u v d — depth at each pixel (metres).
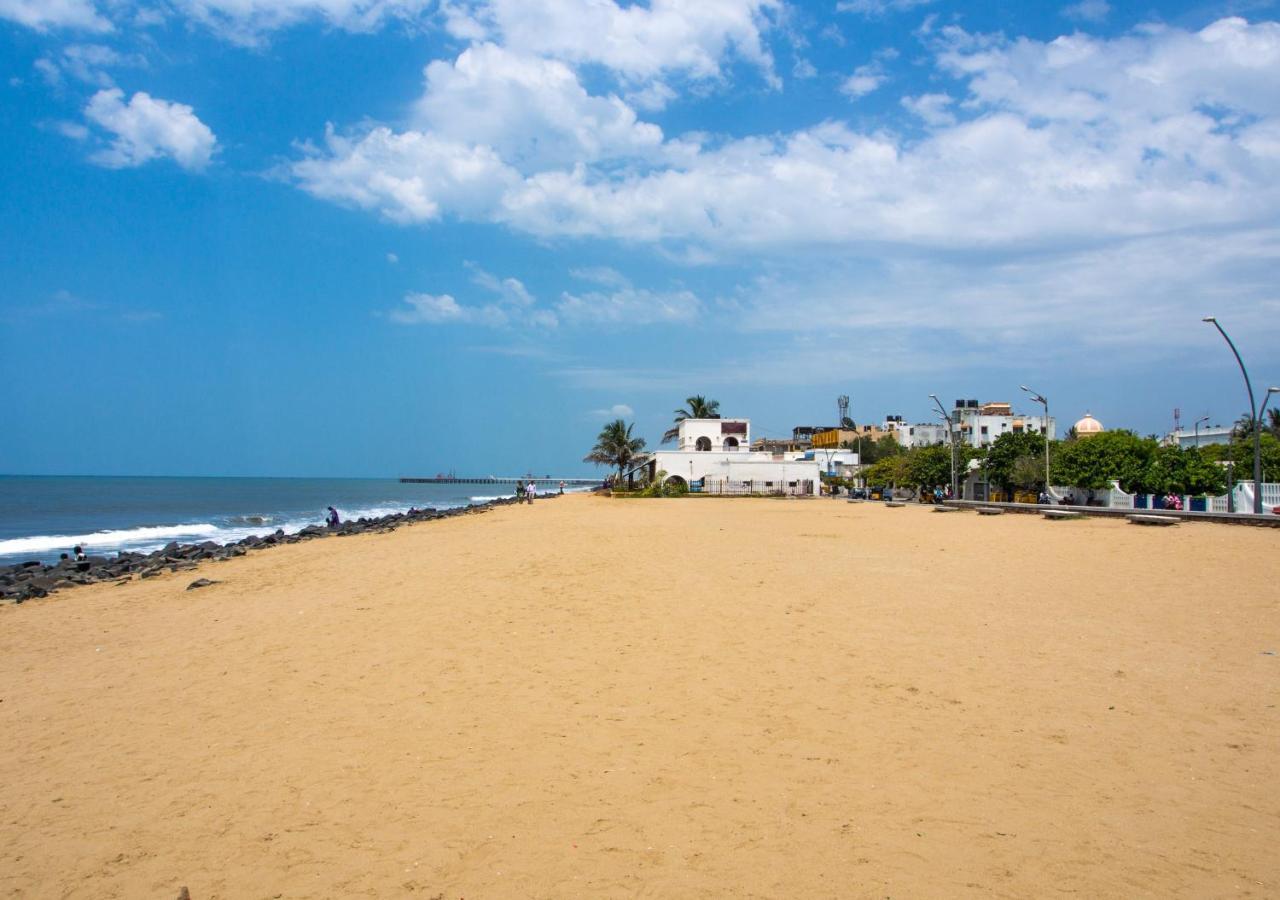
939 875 5.22
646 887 5.12
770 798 6.44
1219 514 33.38
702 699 9.05
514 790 6.68
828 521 39.41
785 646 11.46
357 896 5.09
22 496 118.56
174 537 48.81
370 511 88.56
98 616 16.56
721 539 28.59
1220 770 6.90
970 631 12.37
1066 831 5.82
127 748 8.04
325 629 13.55
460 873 5.35
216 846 5.85
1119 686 9.34
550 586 17.38
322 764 7.38
